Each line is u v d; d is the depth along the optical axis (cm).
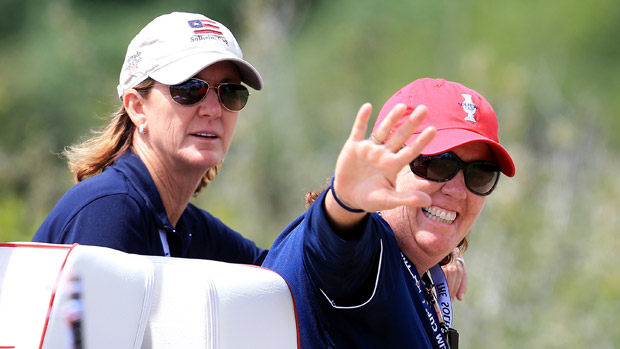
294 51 5259
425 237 928
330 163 3500
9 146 4294
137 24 6003
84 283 673
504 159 945
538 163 2992
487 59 3338
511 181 2648
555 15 5828
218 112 1095
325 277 769
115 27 5944
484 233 2412
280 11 4172
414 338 837
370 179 702
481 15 5681
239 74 1136
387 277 803
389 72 4716
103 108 3111
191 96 1076
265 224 3069
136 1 6272
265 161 3312
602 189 2820
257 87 1141
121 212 997
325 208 748
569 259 2408
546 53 5488
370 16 5403
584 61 5616
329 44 5175
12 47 5519
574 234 2497
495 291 2280
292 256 836
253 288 748
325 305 814
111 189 1012
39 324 657
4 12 5859
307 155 3462
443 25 5494
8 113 4594
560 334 2145
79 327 664
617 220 2484
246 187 3195
